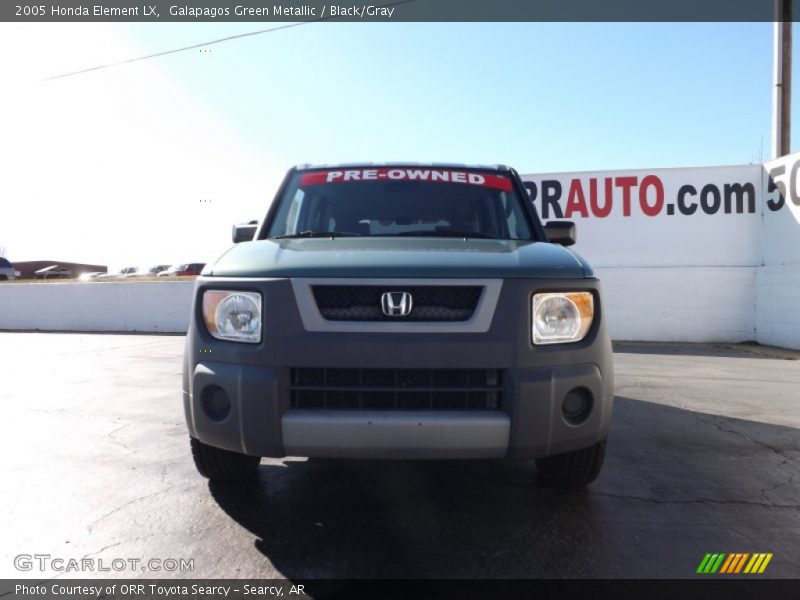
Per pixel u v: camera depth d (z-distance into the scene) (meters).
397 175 3.65
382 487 2.97
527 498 2.82
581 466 2.75
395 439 2.16
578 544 2.33
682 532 2.45
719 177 11.03
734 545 2.33
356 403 2.24
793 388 5.99
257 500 2.77
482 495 2.86
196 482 3.02
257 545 2.31
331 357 2.18
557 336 2.30
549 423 2.22
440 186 3.57
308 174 3.71
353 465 3.32
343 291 2.26
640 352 9.58
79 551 2.25
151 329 14.49
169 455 3.49
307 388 2.22
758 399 5.38
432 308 2.24
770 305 10.41
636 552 2.26
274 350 2.21
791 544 2.35
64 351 9.78
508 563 2.17
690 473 3.23
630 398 5.42
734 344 10.91
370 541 2.34
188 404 2.48
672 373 7.10
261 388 2.19
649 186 11.34
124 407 4.92
